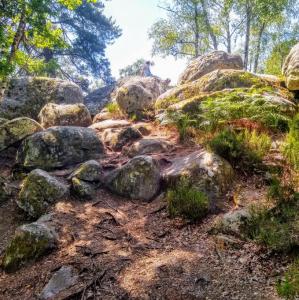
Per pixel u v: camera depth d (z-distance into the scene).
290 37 24.92
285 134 7.23
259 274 3.80
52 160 7.64
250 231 4.49
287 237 4.11
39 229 4.88
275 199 4.96
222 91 9.41
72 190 6.43
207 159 6.00
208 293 3.63
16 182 7.33
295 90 9.34
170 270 4.05
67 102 13.25
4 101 12.45
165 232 4.91
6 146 8.48
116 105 12.09
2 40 8.57
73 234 5.09
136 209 5.78
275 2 20.23
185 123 8.30
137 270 4.12
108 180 6.62
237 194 5.41
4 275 4.50
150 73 18.12
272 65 23.83
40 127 9.08
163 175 6.33
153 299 3.63
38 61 11.70
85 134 8.23
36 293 3.97
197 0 22.95
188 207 5.15
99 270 4.16
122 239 4.86
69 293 3.81
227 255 4.21
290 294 3.28
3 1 8.34
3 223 6.02
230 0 21.98
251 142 6.50
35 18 8.89
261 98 8.09
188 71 13.20
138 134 8.81
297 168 5.52
